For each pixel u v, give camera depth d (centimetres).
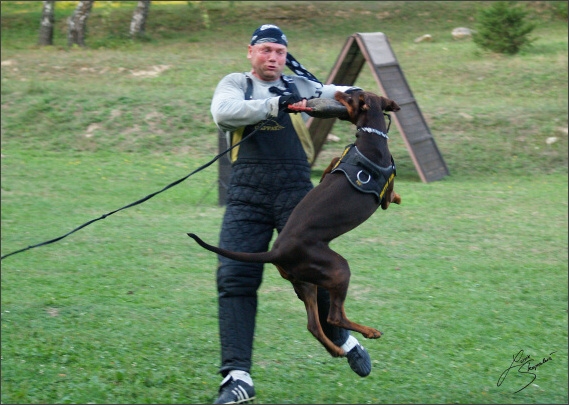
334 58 2536
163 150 1861
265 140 508
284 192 509
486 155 1830
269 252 473
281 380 572
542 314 781
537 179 1688
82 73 2375
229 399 488
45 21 2808
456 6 3322
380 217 1261
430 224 1217
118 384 551
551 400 543
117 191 1466
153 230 1139
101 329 695
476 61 2478
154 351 636
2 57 2553
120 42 2819
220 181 1343
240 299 508
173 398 523
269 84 527
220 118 495
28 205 1319
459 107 2058
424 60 2538
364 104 493
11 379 559
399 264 977
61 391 536
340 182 479
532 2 3284
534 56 2498
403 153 1867
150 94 2133
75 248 1024
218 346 655
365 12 3284
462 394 549
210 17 3244
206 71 2398
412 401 528
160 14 3272
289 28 3091
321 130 1670
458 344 681
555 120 1966
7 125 1969
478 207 1365
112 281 870
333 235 476
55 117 2000
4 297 796
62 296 803
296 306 793
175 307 778
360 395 536
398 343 680
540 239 1132
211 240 1084
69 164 1698
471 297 835
